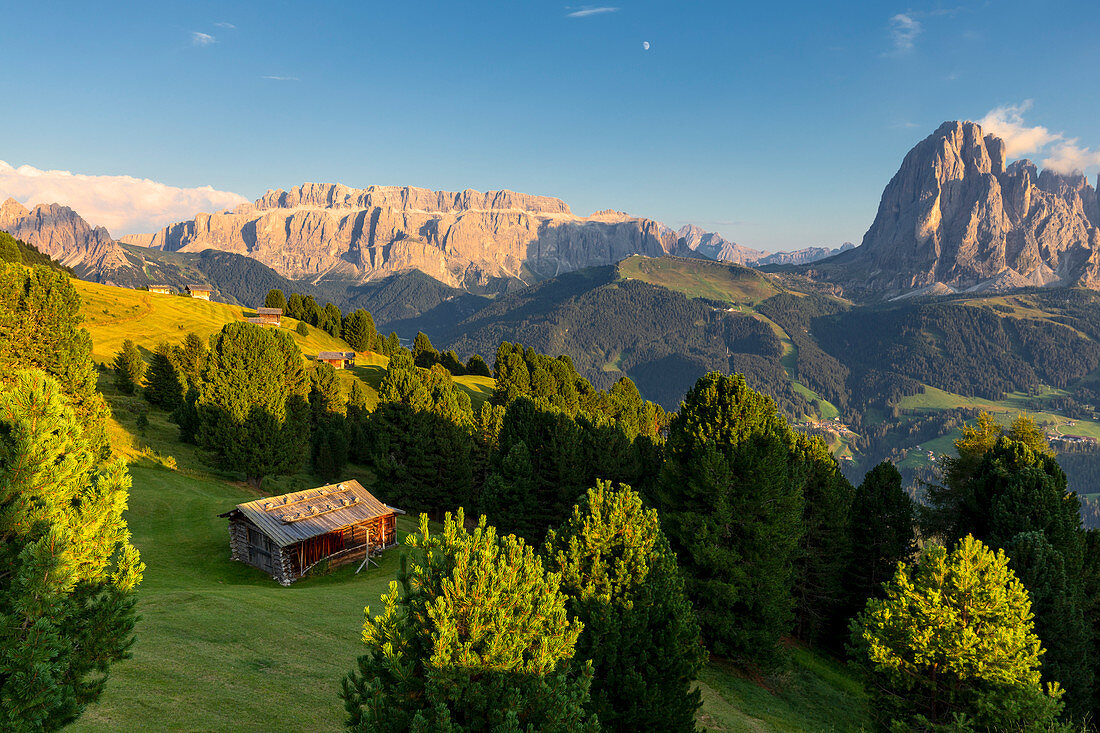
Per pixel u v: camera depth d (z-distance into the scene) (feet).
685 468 118.93
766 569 111.45
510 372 369.71
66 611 34.63
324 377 282.97
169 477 174.19
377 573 134.82
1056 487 122.11
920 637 76.18
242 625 86.38
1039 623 103.91
